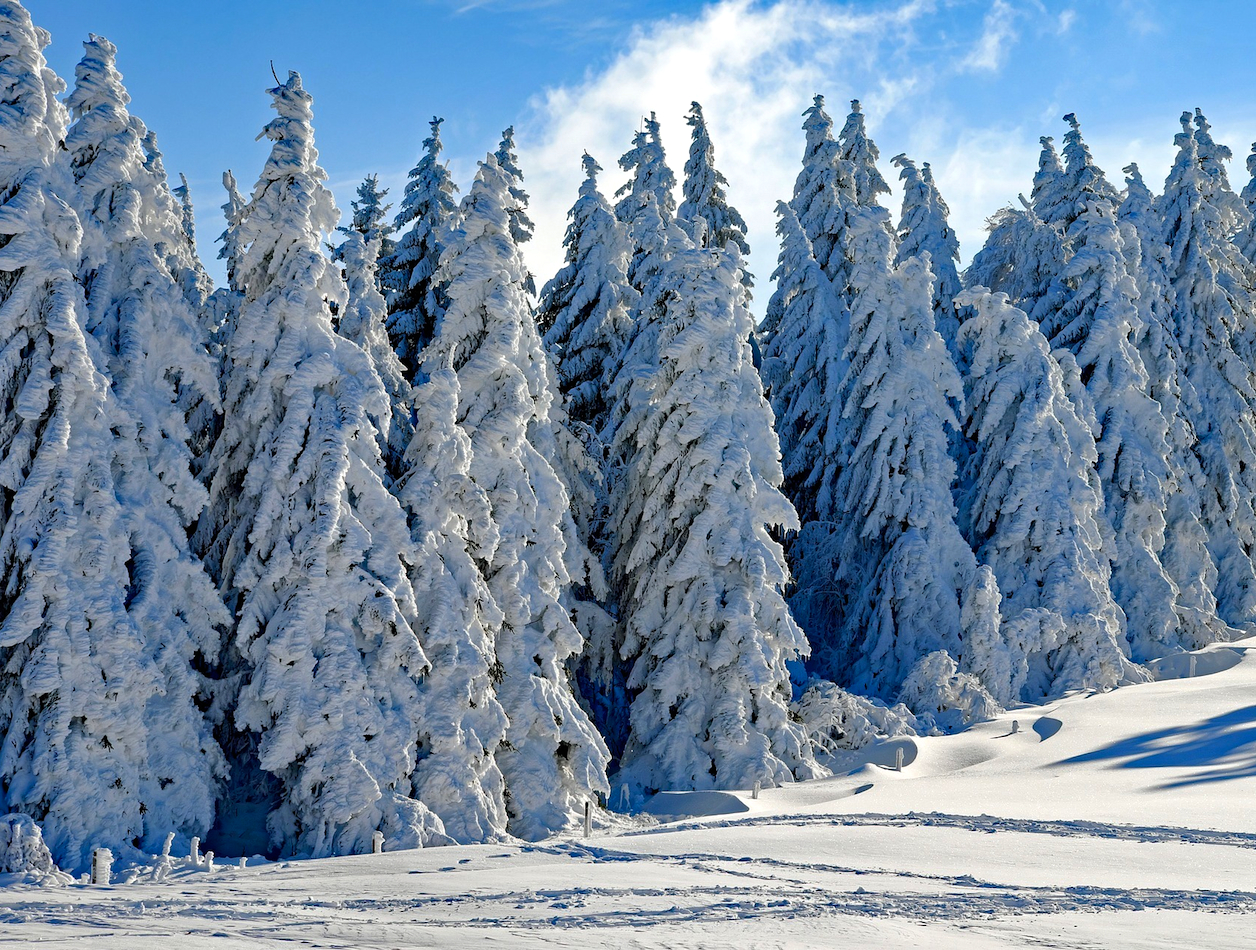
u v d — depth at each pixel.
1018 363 40.09
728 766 28.11
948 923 11.86
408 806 21.75
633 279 43.88
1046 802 22.59
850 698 31.77
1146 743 27.16
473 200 27.95
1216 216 52.06
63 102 22.89
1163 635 41.94
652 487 31.73
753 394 31.22
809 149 49.25
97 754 19.69
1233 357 50.94
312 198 24.70
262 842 22.73
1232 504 49.03
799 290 45.19
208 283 35.50
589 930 11.47
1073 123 50.94
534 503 26.86
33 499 19.86
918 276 38.62
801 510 45.53
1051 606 37.34
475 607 24.56
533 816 24.19
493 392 27.22
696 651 29.55
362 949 10.36
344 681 22.11
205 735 22.09
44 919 12.48
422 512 24.53
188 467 23.14
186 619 22.27
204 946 10.41
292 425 23.19
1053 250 47.50
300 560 22.52
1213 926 11.55
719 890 14.34
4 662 19.73
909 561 36.47
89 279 22.66
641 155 49.47
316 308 24.23
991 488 39.88
